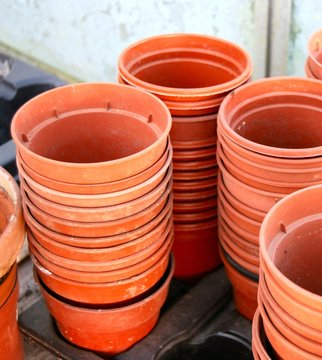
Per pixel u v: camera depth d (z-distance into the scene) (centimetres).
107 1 295
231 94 161
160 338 180
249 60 175
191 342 181
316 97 164
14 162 236
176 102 165
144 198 144
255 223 157
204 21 267
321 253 140
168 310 188
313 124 168
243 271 173
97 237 147
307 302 112
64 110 162
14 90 283
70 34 326
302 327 116
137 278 157
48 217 146
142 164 140
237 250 168
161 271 166
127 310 163
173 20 277
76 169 135
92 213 142
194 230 190
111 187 139
